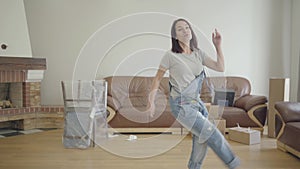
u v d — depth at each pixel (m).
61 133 4.94
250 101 4.79
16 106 5.49
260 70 5.89
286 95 4.48
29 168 3.15
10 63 5.10
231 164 2.22
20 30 5.43
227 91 5.07
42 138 4.55
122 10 5.83
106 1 5.82
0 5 5.25
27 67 5.29
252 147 3.98
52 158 3.51
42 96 5.87
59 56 5.84
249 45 5.86
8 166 3.21
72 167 3.19
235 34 5.84
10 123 5.50
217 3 5.80
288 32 5.88
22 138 4.56
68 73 5.86
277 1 5.84
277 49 5.89
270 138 4.50
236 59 5.85
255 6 5.83
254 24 5.84
